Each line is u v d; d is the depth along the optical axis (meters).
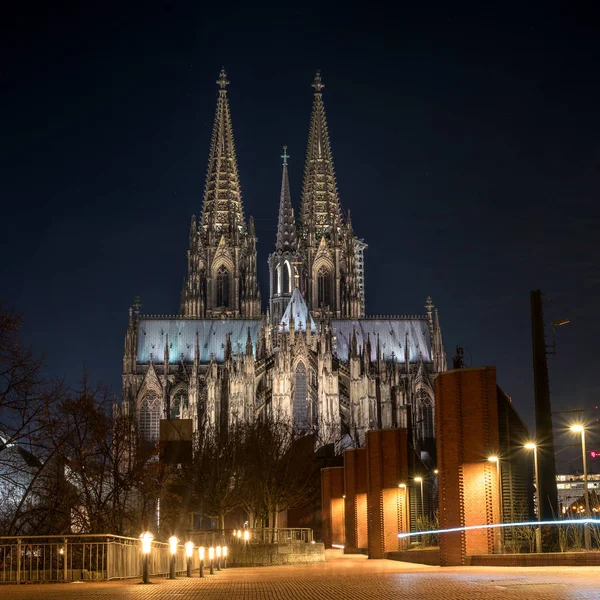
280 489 139.12
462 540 59.59
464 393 61.28
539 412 60.56
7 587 40.44
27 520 72.50
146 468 101.88
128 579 47.16
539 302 61.84
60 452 75.12
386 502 88.81
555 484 59.41
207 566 72.00
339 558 98.56
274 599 32.28
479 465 60.31
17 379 68.44
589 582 35.03
